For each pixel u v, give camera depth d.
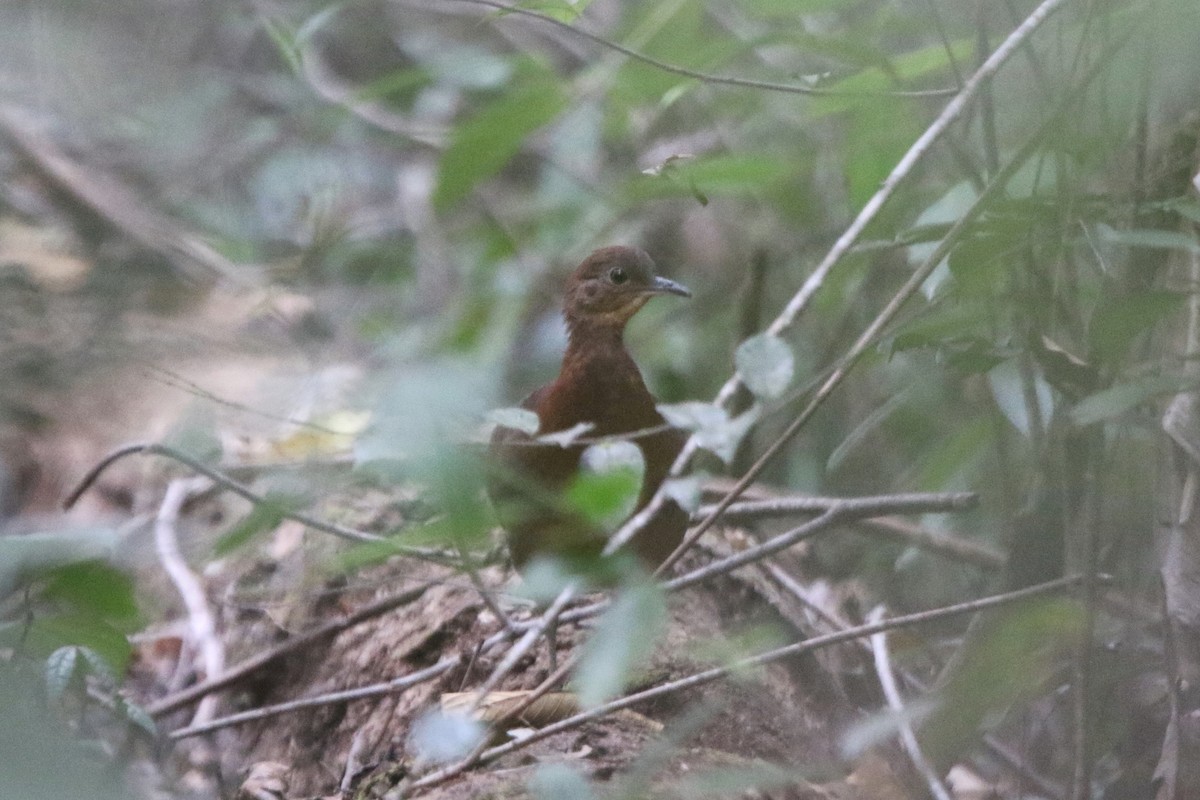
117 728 8.59
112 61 17.31
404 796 6.65
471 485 4.29
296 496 6.54
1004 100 8.57
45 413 12.26
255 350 13.58
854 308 11.16
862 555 11.39
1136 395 5.86
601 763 6.93
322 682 9.41
